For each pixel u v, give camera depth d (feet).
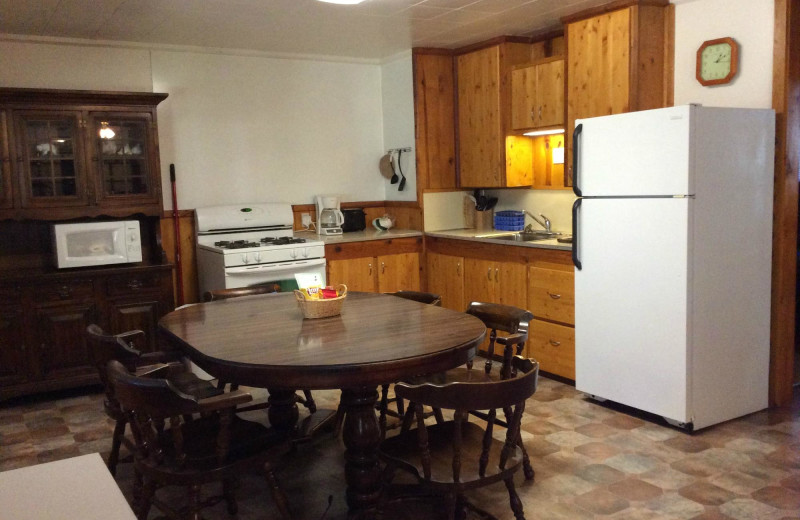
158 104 15.72
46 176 13.42
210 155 16.70
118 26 13.87
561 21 14.11
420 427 6.58
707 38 12.32
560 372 13.61
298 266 15.21
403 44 16.80
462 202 18.35
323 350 7.34
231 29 14.47
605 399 11.93
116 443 8.76
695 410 10.64
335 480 9.41
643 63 12.69
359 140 18.80
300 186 18.03
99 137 13.80
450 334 8.02
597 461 9.71
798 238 14.47
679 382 10.55
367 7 12.97
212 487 9.32
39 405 13.16
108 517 2.43
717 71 12.10
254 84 17.12
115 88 15.44
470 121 17.33
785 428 10.85
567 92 14.11
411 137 17.80
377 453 7.43
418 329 8.35
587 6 13.30
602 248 11.58
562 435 10.72
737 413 11.27
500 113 16.17
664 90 13.05
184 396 6.46
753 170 11.00
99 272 13.58
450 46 17.29
